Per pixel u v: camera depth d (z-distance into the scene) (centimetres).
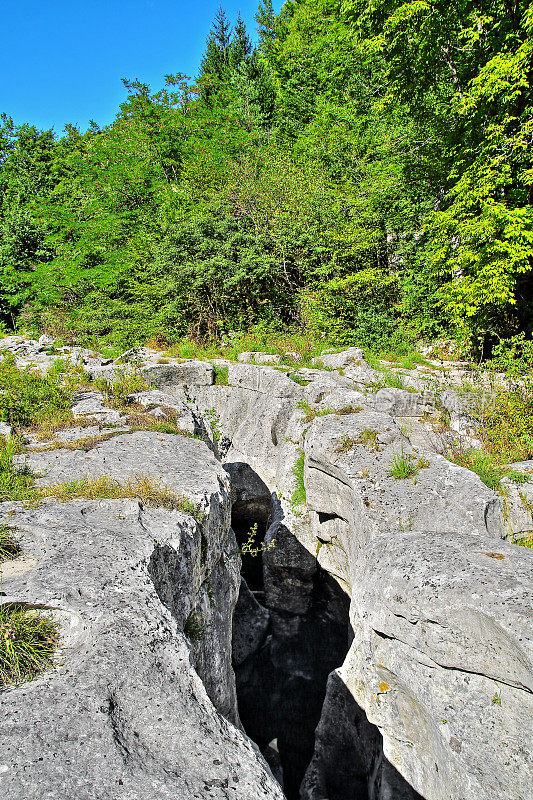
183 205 1969
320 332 1539
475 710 349
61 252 2269
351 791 522
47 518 435
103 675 271
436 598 373
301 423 1002
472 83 1122
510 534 605
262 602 911
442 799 368
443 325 1453
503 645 330
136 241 1962
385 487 617
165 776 223
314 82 2417
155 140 2425
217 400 1274
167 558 411
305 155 1980
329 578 822
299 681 745
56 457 616
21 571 360
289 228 1678
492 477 706
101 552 380
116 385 956
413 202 1567
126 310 1811
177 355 1474
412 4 1086
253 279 1653
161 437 703
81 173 2850
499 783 322
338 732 539
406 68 1277
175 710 260
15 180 3150
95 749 229
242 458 1170
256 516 1112
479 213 1207
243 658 772
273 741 646
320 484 762
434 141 1371
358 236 1588
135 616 316
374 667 469
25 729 237
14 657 280
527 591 344
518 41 1084
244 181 1828
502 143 1125
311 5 2517
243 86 2764
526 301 1323
